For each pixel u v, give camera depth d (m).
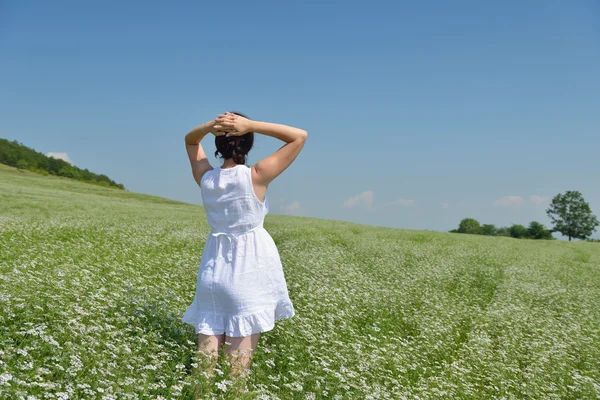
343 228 29.66
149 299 5.97
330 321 6.82
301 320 6.24
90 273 7.70
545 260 22.48
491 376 5.70
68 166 98.81
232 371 3.70
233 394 3.42
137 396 3.27
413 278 12.60
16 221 16.50
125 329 4.55
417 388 4.85
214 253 3.95
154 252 12.70
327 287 9.18
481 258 19.75
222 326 3.87
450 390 4.96
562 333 8.28
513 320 8.84
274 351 4.77
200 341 3.89
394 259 16.41
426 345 6.61
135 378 3.58
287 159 3.94
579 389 5.58
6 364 3.29
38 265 8.02
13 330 4.03
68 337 4.07
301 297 8.05
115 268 8.68
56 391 3.09
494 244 29.12
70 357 3.56
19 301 4.82
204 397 3.30
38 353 3.67
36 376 3.14
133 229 18.16
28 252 9.79
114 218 22.56
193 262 11.16
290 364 4.65
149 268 9.58
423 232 34.66
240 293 3.78
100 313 4.90
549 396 5.32
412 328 7.78
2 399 2.82
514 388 5.55
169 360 4.12
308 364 4.77
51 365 3.49
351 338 6.27
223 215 3.91
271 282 3.95
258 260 3.89
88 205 30.39
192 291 7.71
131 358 3.86
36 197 32.31
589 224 93.31
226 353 3.84
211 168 4.29
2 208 23.25
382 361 5.43
